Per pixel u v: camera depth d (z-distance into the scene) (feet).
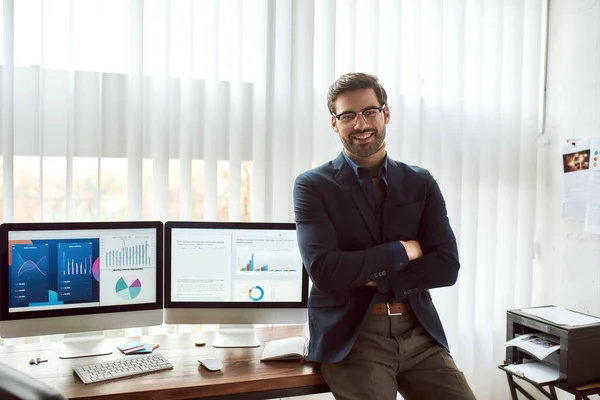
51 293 5.85
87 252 6.00
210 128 7.39
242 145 7.60
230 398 5.32
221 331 6.63
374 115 5.95
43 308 5.82
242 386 5.32
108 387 5.08
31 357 5.90
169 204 7.32
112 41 7.01
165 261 6.35
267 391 5.43
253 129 7.64
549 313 7.54
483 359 9.00
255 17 7.62
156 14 7.16
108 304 6.11
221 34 7.47
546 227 9.28
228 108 7.55
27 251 5.74
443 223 6.14
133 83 7.00
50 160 6.82
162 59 7.16
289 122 7.70
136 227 6.20
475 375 9.00
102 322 6.09
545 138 9.29
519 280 9.26
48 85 6.78
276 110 7.68
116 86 7.04
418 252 5.91
